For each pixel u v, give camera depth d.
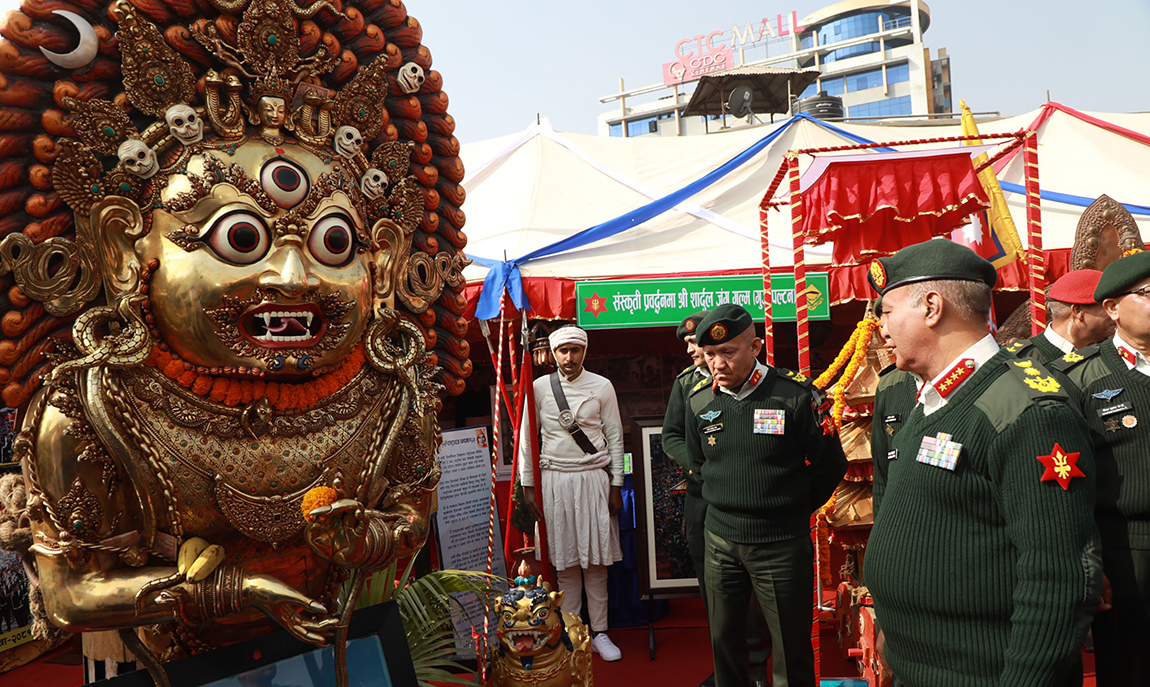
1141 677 2.47
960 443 1.67
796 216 3.47
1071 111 6.73
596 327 5.02
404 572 2.54
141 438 1.53
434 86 2.07
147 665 1.54
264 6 1.62
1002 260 4.39
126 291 1.55
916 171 3.57
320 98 1.73
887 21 51.91
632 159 6.65
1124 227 4.04
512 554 4.18
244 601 1.58
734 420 3.21
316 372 1.74
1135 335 2.53
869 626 3.42
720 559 3.29
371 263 1.86
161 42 1.56
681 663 4.32
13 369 1.47
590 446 4.41
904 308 1.81
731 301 5.08
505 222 5.84
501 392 4.54
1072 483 1.54
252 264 1.58
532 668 2.71
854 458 3.82
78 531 1.49
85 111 1.50
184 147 1.59
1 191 1.46
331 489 1.62
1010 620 1.61
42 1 1.46
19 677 4.25
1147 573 2.45
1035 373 1.68
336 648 1.72
